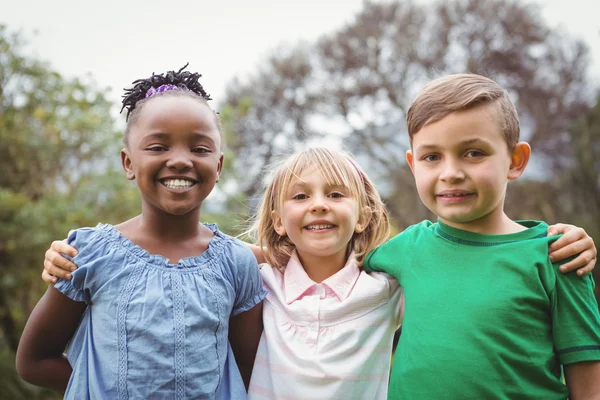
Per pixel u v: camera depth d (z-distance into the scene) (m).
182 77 2.21
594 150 14.47
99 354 1.94
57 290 2.01
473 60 16.67
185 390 1.92
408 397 1.88
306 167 2.34
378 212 2.49
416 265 2.06
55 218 7.78
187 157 1.99
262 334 2.28
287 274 2.37
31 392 7.41
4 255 7.57
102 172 8.55
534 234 1.93
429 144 1.92
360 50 17.00
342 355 2.16
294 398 2.13
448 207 1.92
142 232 2.10
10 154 8.36
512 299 1.83
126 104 2.19
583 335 1.81
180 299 1.98
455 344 1.84
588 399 1.80
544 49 16.81
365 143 16.72
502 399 1.78
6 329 8.01
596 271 11.95
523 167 1.99
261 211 2.54
